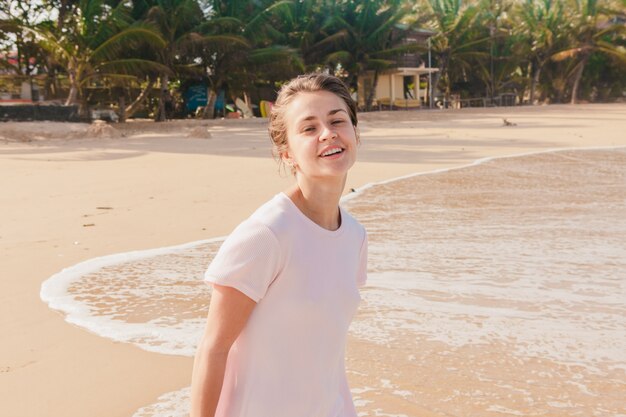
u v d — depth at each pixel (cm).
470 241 741
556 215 919
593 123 3284
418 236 772
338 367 192
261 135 2725
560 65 6425
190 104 4616
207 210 941
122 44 3391
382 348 412
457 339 428
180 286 561
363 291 539
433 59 6084
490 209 975
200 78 4378
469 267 618
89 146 2156
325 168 174
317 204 182
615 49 6069
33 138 2583
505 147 2016
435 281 570
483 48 5991
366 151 1898
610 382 365
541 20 6206
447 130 2869
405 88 6075
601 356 401
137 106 3959
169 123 3662
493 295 527
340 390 205
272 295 172
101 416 326
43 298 525
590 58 6456
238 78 4359
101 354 406
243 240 168
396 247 711
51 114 3109
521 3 6244
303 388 178
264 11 4188
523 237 763
